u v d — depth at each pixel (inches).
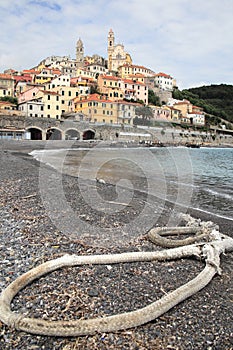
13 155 1114.7
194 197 529.3
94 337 147.9
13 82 4072.3
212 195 556.7
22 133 2637.8
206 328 160.7
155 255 242.8
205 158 1715.1
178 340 149.9
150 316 161.9
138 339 148.5
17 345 139.9
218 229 338.3
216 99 7475.4
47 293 183.2
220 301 188.2
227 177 848.9
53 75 4394.7
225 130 4431.6
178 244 277.7
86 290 189.2
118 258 232.5
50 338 145.8
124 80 4266.7
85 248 259.4
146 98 4379.9
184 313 173.2
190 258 251.1
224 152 2628.0
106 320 154.8
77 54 5974.4
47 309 167.2
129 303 178.1
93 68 5226.4
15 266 215.3
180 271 226.5
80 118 2278.5
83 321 153.1
